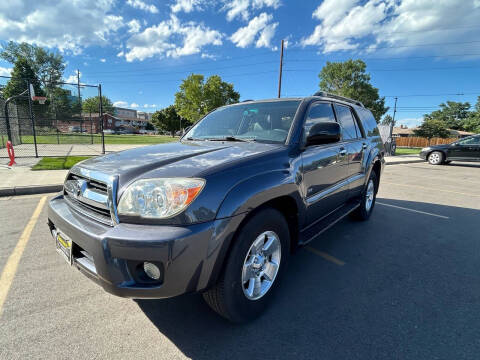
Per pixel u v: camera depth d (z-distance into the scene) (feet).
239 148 7.34
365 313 6.89
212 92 132.98
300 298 7.50
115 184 5.44
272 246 6.95
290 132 7.95
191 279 5.08
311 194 8.20
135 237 4.82
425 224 14.12
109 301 7.22
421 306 7.22
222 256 5.40
